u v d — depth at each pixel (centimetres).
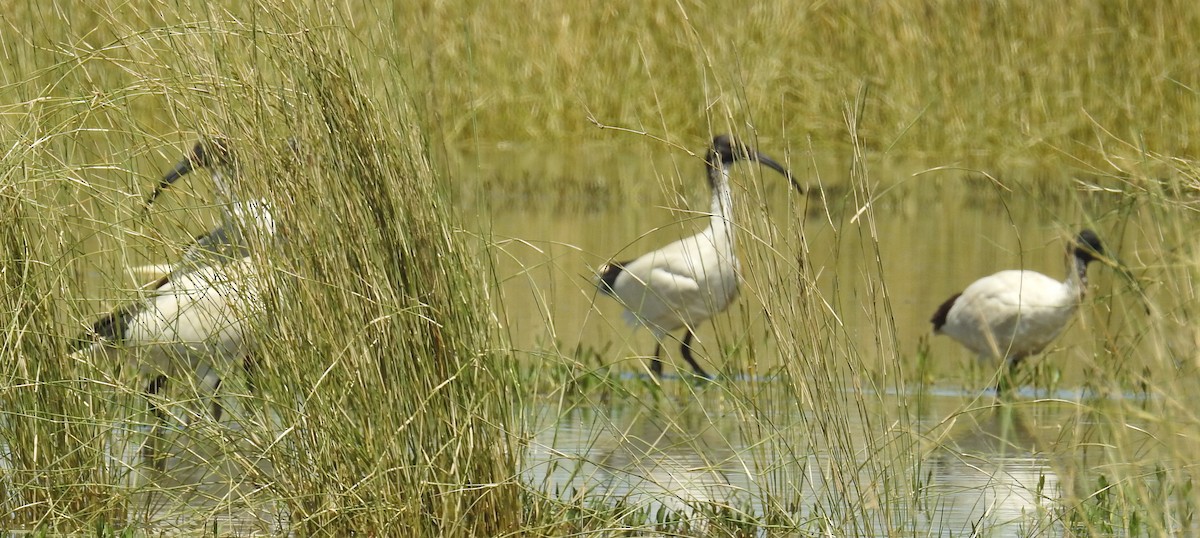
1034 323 1575
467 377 920
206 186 980
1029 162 3462
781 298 955
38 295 995
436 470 911
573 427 1326
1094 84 3525
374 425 913
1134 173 1066
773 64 3688
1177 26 3497
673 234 2500
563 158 3672
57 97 1006
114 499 984
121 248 1027
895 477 973
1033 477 1170
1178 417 971
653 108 3803
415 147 930
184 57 961
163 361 1191
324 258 918
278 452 941
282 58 933
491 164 3466
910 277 2195
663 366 1681
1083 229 1542
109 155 1047
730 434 1305
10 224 995
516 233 2484
